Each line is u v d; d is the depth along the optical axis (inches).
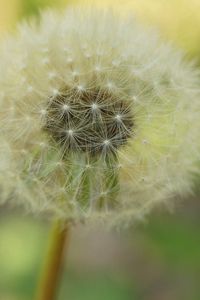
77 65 6.9
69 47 6.9
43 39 7.1
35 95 6.8
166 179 7.0
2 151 6.9
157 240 8.9
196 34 10.4
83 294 9.3
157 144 6.9
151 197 7.0
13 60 7.1
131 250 11.8
